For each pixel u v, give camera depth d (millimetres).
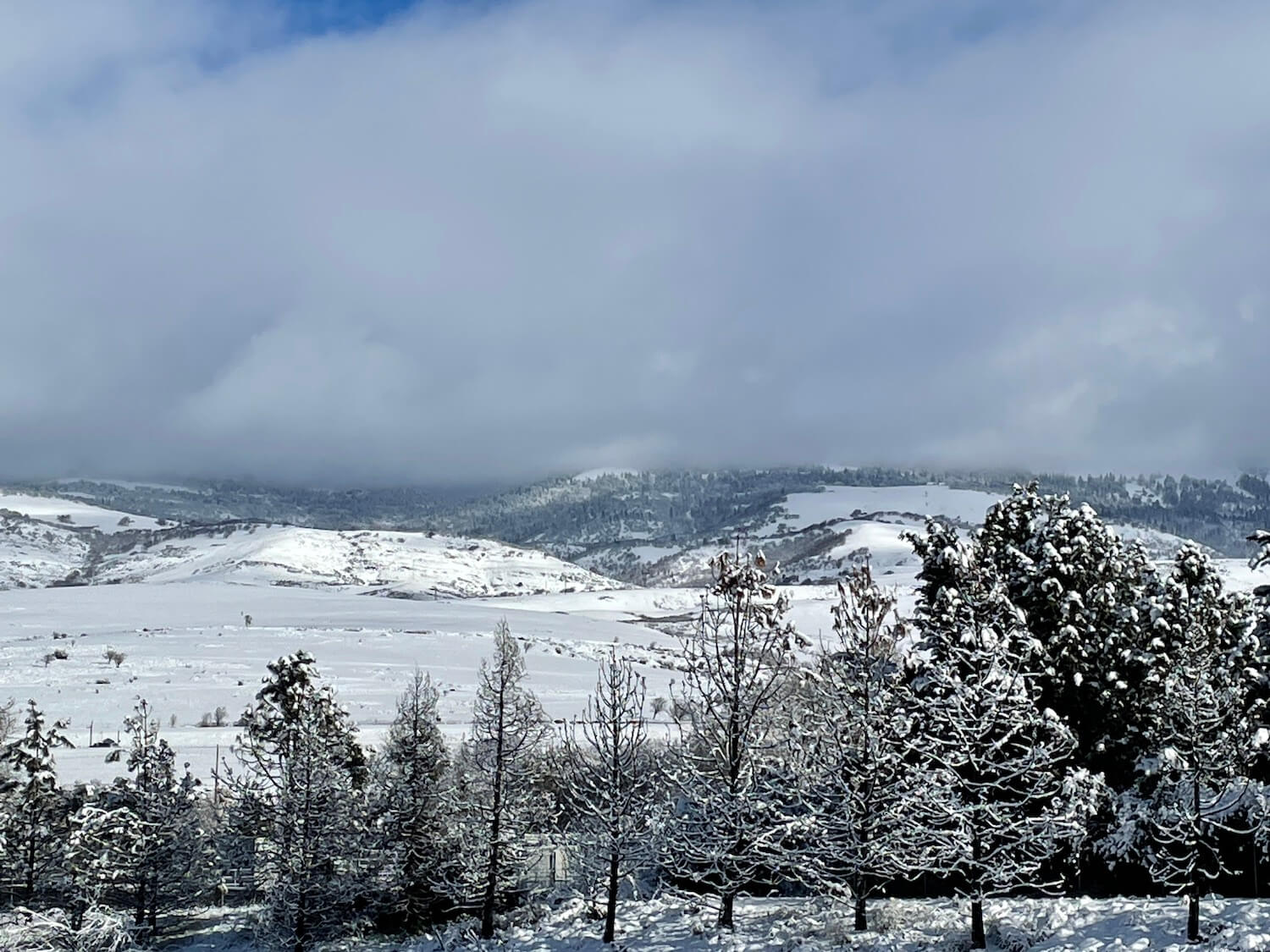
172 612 157375
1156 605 39469
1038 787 29656
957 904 33031
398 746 47719
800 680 33438
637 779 37469
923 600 36625
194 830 49500
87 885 43188
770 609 33594
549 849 48906
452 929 41594
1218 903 28641
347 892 42781
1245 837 31781
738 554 34281
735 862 33812
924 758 30906
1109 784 38250
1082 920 28641
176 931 46375
